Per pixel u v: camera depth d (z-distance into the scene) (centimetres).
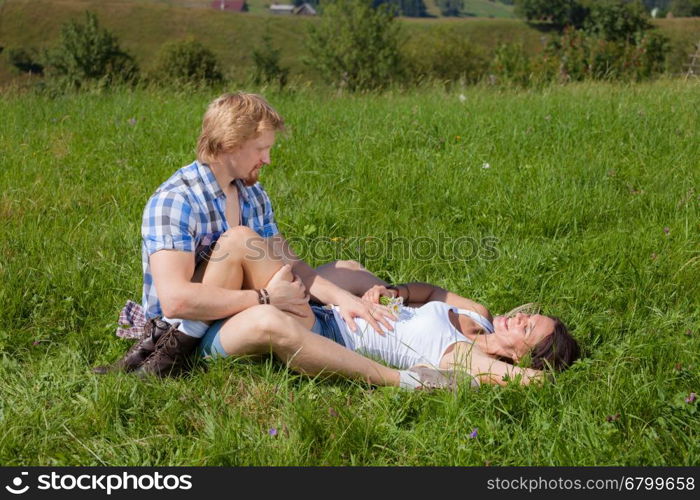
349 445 300
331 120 909
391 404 326
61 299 425
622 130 808
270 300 346
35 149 784
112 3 8706
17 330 389
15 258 465
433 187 625
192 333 348
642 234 521
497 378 343
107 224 547
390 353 370
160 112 991
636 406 318
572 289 443
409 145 788
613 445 295
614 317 414
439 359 364
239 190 374
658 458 287
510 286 444
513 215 565
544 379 334
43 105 1052
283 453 291
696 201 577
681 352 363
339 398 334
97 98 1128
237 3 13562
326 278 411
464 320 388
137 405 323
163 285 335
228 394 334
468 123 850
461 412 312
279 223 541
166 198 344
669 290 442
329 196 605
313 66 5891
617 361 357
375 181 644
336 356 339
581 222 560
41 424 309
